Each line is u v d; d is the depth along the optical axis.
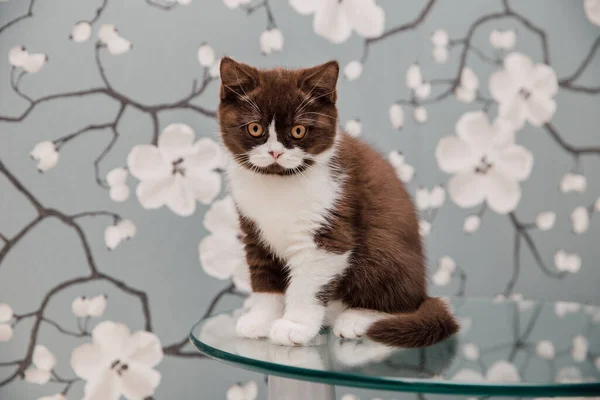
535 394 0.77
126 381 1.74
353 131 1.81
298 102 1.10
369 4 1.81
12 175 1.70
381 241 1.14
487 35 1.85
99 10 1.73
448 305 1.24
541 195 1.88
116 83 1.73
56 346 1.72
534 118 1.87
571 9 1.87
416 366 0.90
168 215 1.75
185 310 1.76
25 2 1.70
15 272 1.70
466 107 1.84
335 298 1.16
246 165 1.13
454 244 1.85
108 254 1.73
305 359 0.93
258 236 1.17
